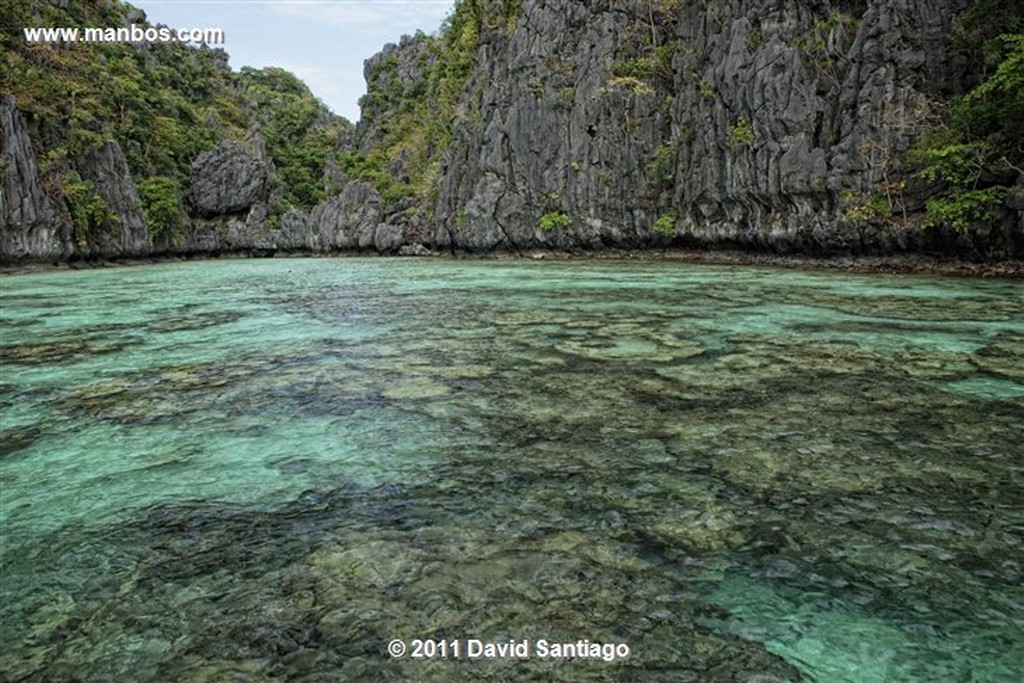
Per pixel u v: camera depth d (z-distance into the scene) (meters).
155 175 57.72
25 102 42.47
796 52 29.58
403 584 4.19
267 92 101.19
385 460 6.32
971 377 8.85
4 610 4.00
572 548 4.62
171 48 81.06
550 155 42.34
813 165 29.03
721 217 34.19
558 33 42.38
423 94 76.06
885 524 4.86
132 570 4.43
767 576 4.23
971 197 23.33
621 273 27.39
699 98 34.38
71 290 24.17
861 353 10.41
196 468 6.20
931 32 26.56
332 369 9.89
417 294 20.58
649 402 8.01
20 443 6.88
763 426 7.05
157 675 3.40
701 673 3.37
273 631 3.74
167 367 10.19
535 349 11.20
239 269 38.97
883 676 3.34
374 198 62.25
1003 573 4.21
